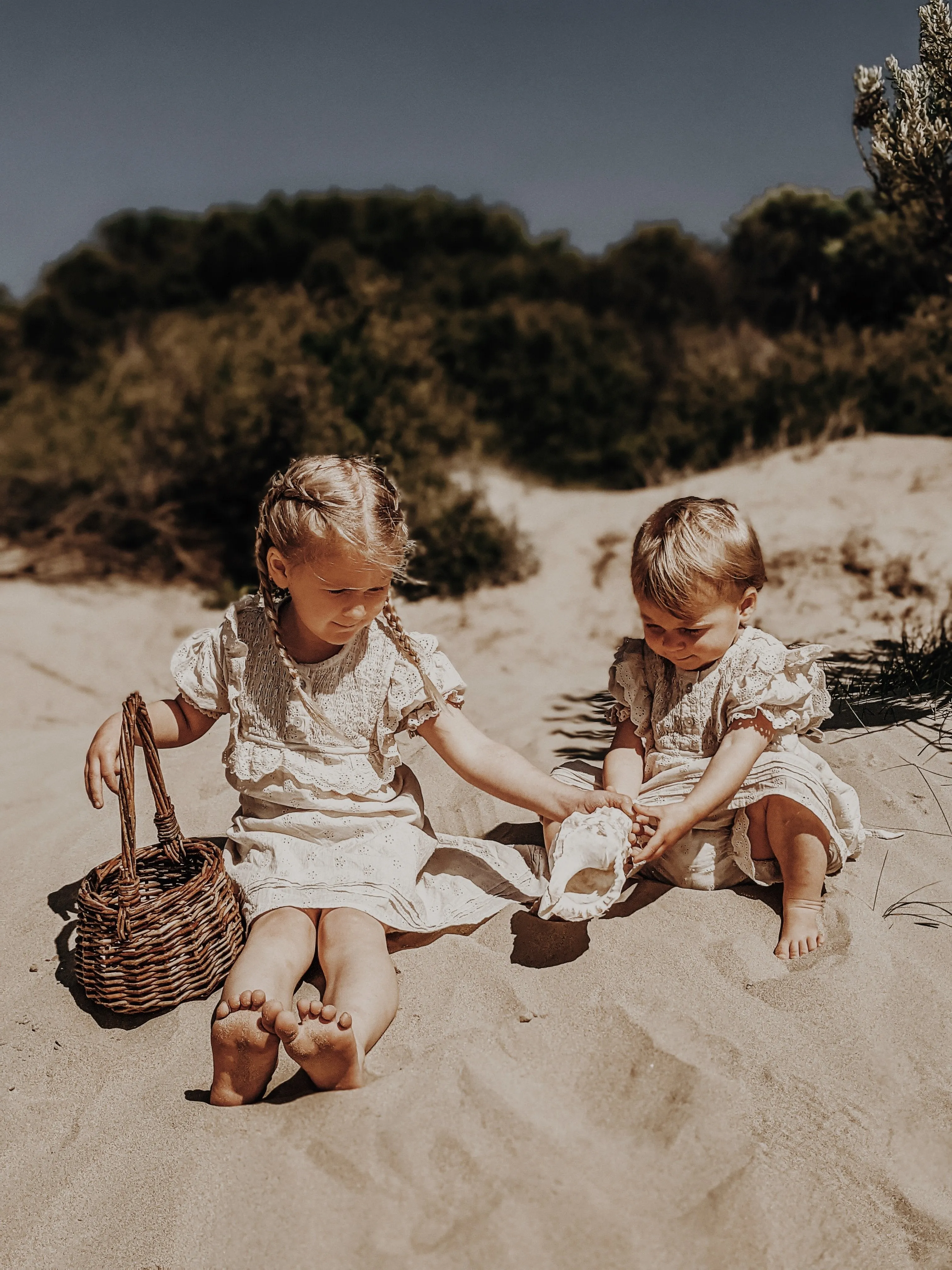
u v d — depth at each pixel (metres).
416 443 8.51
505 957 2.32
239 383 8.82
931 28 4.30
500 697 4.75
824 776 2.51
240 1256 1.62
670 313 14.95
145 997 2.23
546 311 13.18
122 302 16.88
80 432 9.66
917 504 7.04
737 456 9.59
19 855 3.10
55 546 8.90
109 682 7.12
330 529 2.16
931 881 2.58
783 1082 1.91
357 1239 1.62
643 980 2.20
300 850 2.38
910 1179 1.72
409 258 17.59
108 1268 1.65
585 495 9.24
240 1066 1.90
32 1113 2.02
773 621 6.18
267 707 2.44
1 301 16.66
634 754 2.64
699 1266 1.56
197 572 8.62
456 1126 1.81
